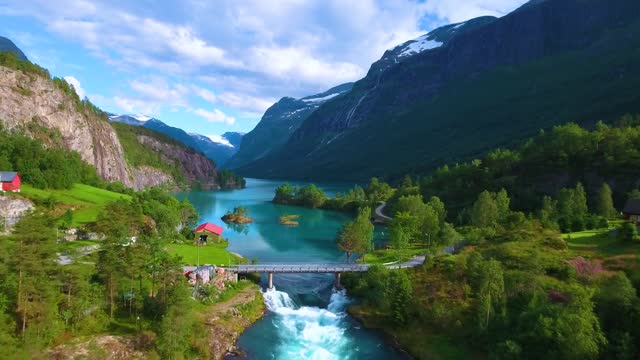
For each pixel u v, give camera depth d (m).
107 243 71.69
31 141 173.50
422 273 89.00
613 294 58.72
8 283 55.75
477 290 76.94
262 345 71.81
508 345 57.56
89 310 64.44
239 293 88.62
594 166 148.88
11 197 117.81
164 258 73.94
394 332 76.25
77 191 161.75
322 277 106.12
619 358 51.12
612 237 95.12
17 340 53.97
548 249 89.88
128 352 61.06
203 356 65.69
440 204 153.50
